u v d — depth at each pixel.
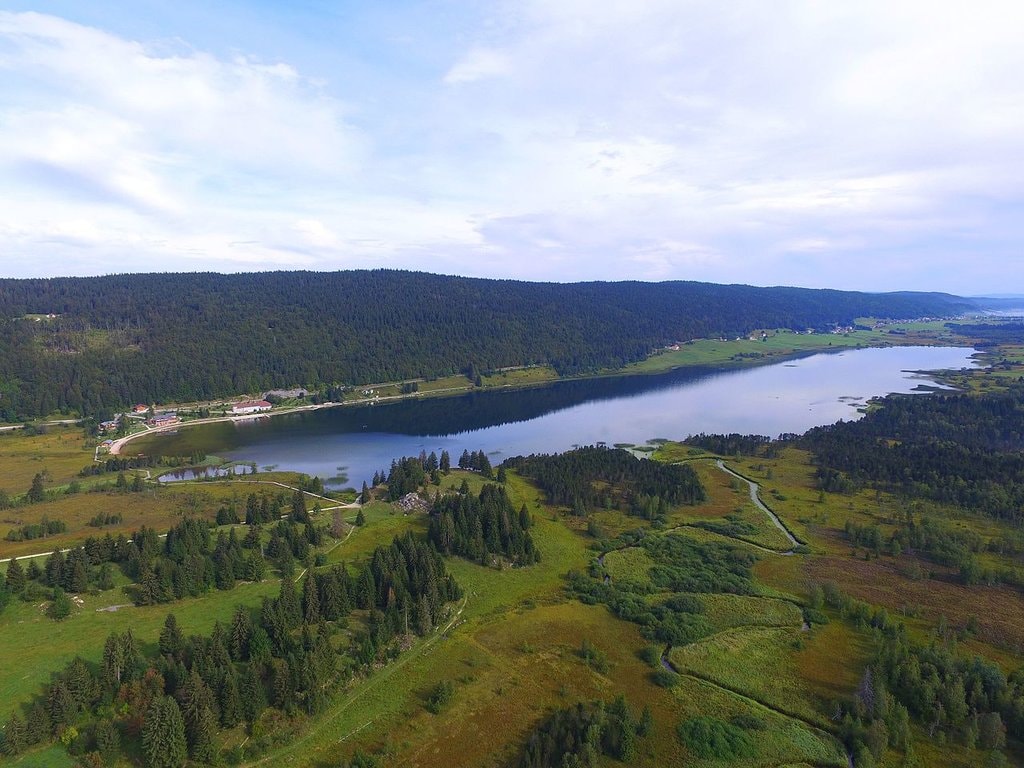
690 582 123.00
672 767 74.12
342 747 77.25
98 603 107.94
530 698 87.44
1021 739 79.25
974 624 106.31
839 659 97.31
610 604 114.94
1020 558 132.88
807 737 79.25
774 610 112.88
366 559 130.38
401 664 94.62
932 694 83.44
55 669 88.75
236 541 126.81
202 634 99.12
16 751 71.75
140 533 128.38
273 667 87.06
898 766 74.19
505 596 118.44
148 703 77.44
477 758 75.62
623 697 83.25
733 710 84.75
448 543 134.12
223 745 75.88
